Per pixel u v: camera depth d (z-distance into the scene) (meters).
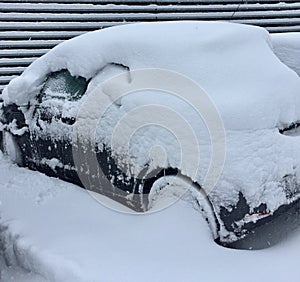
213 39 3.66
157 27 3.94
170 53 3.61
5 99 5.21
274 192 3.12
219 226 3.14
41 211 3.94
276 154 3.17
